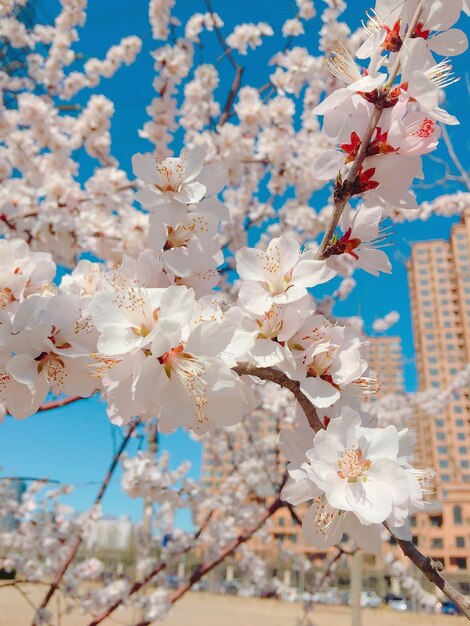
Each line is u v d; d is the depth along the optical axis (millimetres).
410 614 17688
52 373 1104
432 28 1158
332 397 1130
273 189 5246
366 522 916
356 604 5918
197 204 1392
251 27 4926
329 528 1029
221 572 25516
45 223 3834
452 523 32469
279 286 1193
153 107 4594
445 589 849
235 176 4719
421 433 13664
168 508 5914
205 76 4906
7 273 1253
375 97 1158
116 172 4438
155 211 1343
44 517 5352
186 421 1011
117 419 1044
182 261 1308
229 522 5977
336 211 1203
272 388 6102
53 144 4648
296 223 5504
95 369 1078
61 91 5309
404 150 1160
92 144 4895
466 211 6051
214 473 6773
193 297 1018
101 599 5027
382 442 1005
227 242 5516
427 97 1069
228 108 4918
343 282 6582
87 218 4047
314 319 1216
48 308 1100
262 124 4836
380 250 1286
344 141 1224
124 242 3996
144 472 5082
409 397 9195
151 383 986
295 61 4793
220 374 1013
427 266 33969
